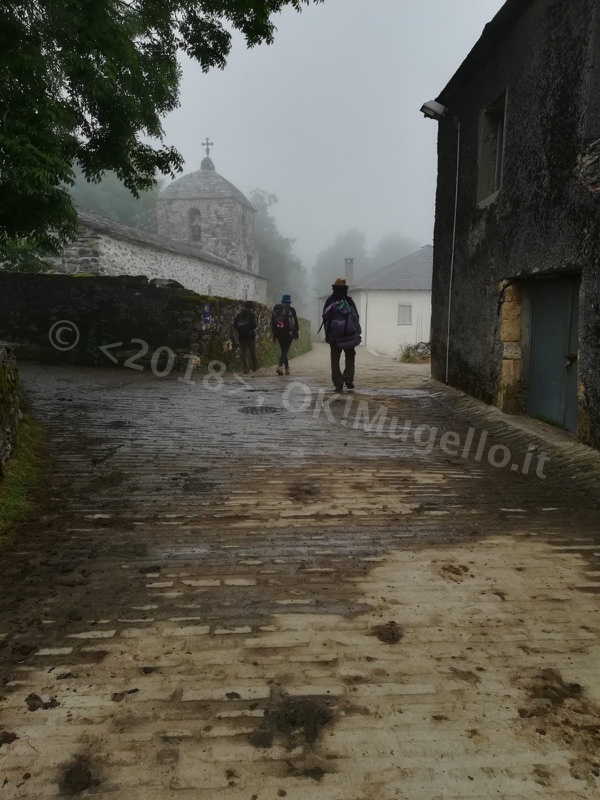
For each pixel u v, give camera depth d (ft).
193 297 33.73
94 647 7.16
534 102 18.03
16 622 7.68
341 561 9.62
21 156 15.71
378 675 6.69
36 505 11.84
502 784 5.20
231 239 89.04
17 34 15.80
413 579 9.02
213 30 20.72
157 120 21.47
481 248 22.77
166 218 90.07
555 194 16.80
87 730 5.78
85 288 34.17
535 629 7.65
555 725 5.90
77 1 14.99
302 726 5.87
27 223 18.49
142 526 10.92
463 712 6.08
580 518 11.69
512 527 11.18
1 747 5.54
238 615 7.95
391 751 5.56
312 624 7.74
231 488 13.14
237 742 5.66
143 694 6.31
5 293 34.60
